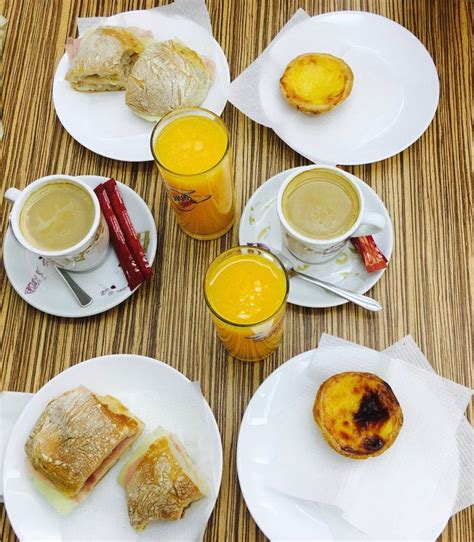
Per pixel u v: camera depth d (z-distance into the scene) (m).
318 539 0.91
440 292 1.07
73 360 1.06
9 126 1.20
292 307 1.07
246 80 1.18
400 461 0.93
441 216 1.11
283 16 1.25
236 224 1.14
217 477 0.92
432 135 1.16
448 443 0.93
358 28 1.21
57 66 1.24
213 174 0.97
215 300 0.97
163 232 1.13
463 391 0.95
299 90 1.14
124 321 1.08
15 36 1.27
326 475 0.93
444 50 1.22
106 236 1.07
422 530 0.89
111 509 0.94
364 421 0.93
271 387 0.98
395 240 1.10
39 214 1.04
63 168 1.17
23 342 1.07
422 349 1.04
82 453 0.92
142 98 1.13
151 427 0.98
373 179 1.14
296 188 1.03
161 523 0.93
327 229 0.99
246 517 0.96
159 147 1.04
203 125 1.04
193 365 1.05
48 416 0.95
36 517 0.93
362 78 1.18
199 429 0.96
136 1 1.28
